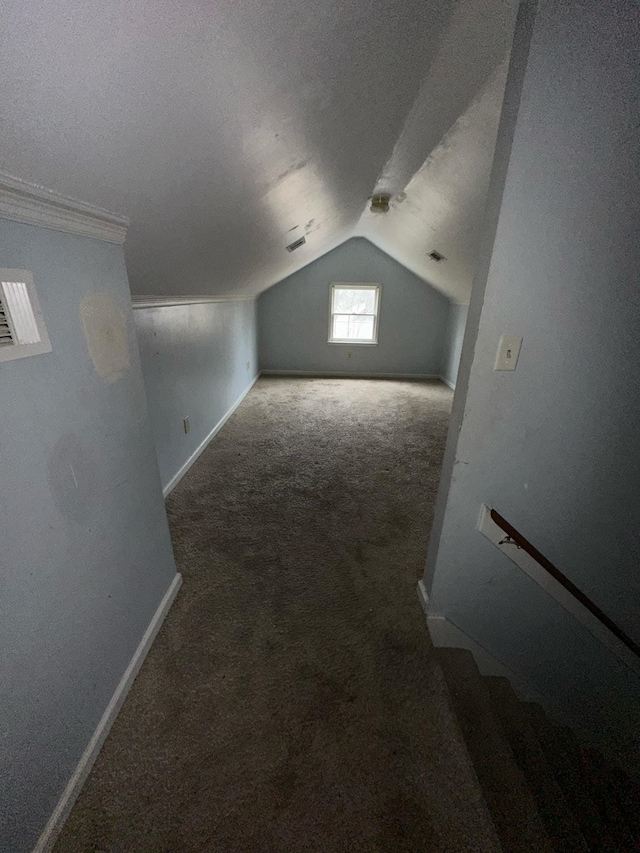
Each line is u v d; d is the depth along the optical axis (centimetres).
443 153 177
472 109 136
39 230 85
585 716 160
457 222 257
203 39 70
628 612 140
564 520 130
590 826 109
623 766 146
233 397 437
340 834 94
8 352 77
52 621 91
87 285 103
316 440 354
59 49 56
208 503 246
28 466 84
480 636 153
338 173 193
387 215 346
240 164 129
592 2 81
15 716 81
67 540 97
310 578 183
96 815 96
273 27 76
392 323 591
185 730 116
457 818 98
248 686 130
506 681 153
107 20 57
